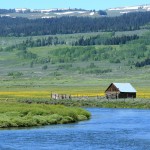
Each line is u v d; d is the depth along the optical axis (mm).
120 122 148000
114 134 120812
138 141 110062
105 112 187000
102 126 137125
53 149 99438
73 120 150750
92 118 161375
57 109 156625
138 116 168500
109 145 104812
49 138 113312
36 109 150000
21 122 135750
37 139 111688
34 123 138125
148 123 145000
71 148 100750
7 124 133750
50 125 139125
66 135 118375
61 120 146000
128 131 126188
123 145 104812
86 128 132250
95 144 105688
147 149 100562
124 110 198250
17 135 117688
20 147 101312
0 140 109875
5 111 146000
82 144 105688
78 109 165500
